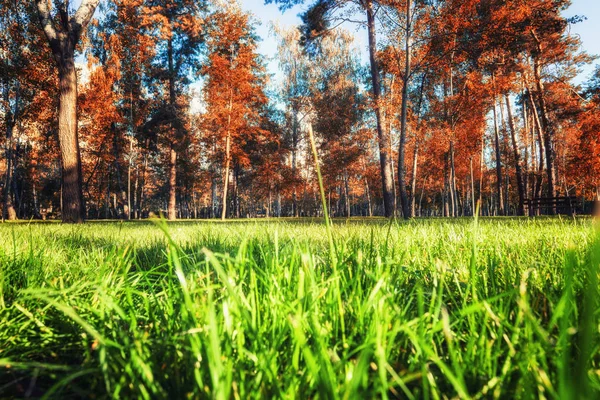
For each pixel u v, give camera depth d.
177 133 30.61
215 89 24.47
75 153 13.96
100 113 27.45
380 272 1.31
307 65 43.69
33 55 22.84
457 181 47.94
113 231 6.13
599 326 0.86
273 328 0.96
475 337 0.98
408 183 48.31
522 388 0.71
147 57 29.94
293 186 39.28
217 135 26.00
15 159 35.50
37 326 1.31
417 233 3.66
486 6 17.64
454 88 29.34
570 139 39.81
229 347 0.79
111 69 27.31
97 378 0.87
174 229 6.30
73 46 14.09
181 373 0.87
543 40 26.62
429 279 1.76
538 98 29.09
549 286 1.44
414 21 19.22
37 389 0.93
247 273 1.38
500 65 23.36
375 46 22.64
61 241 3.70
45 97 24.72
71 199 13.77
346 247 2.11
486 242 2.79
